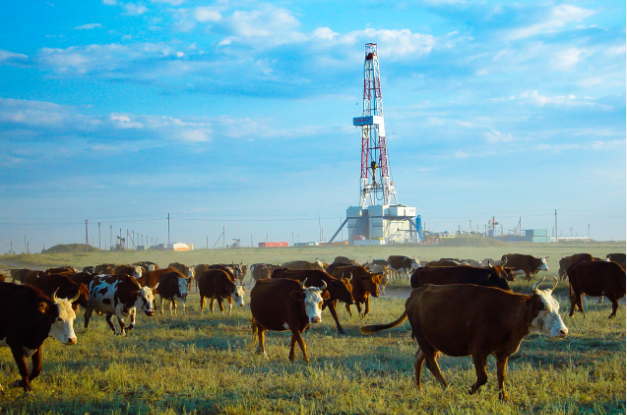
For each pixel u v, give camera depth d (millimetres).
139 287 18578
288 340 17062
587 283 20922
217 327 20031
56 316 11047
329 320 21609
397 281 39938
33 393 10805
